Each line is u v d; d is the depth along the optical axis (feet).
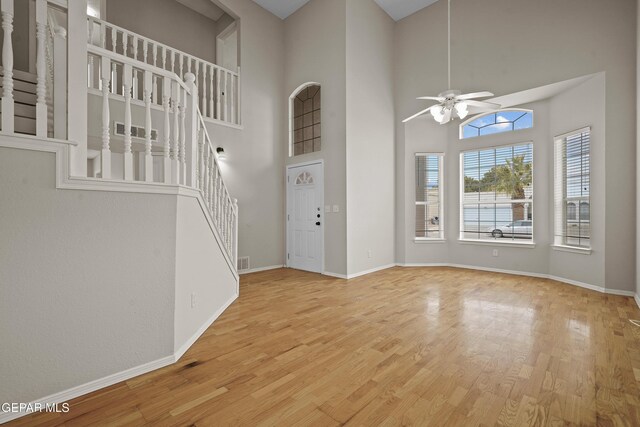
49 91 8.18
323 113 16.42
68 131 5.44
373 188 17.01
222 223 10.78
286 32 18.85
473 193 17.71
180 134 7.43
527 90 14.26
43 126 5.12
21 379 4.89
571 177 14.10
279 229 18.52
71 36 5.48
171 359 6.68
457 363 6.66
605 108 12.39
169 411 5.02
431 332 8.39
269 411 5.04
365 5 16.69
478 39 15.76
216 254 9.68
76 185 5.36
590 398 5.36
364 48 16.57
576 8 13.09
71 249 5.37
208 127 15.31
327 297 11.87
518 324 8.97
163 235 6.59
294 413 4.99
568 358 6.86
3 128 4.74
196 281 8.07
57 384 5.22
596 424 4.69
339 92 15.66
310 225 17.13
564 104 14.25
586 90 13.17
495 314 9.86
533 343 7.66
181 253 7.09
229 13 16.70
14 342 4.83
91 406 5.13
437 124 18.38
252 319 9.46
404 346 7.52
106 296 5.77
